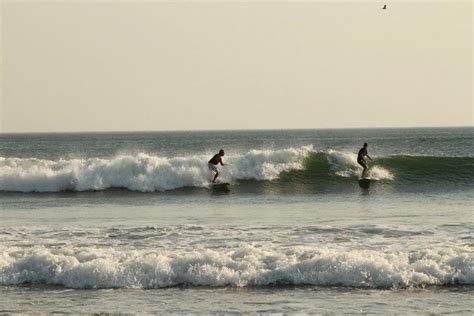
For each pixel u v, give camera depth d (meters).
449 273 47.91
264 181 108.75
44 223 72.75
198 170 107.56
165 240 60.50
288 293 46.25
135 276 49.31
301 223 70.25
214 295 46.19
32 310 43.41
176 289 47.91
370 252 51.53
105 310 43.25
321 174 111.12
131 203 91.44
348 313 41.62
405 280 47.41
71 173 106.38
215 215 78.00
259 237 61.25
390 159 117.00
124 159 108.31
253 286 48.09
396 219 72.38
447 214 75.94
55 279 49.81
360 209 81.94
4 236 63.50
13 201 94.94
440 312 41.50
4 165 114.38
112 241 60.47
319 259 49.53
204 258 50.62
